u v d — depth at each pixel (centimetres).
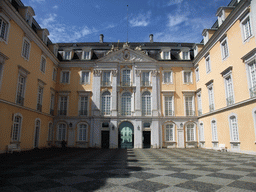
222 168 868
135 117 2480
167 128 2516
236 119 1634
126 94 2594
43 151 1859
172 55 2753
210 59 2130
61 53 2733
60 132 2506
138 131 2456
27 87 1817
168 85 2609
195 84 2606
